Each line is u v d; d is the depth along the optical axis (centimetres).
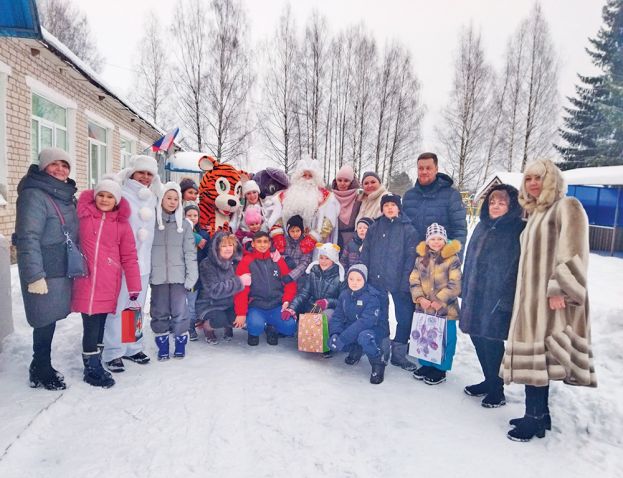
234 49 2645
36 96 845
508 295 298
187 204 528
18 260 293
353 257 452
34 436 258
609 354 399
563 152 3272
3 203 703
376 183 475
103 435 263
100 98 1118
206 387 326
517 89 3198
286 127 2814
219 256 427
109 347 357
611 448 259
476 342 341
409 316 401
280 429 274
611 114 3047
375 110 3177
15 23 341
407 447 261
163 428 271
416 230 394
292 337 475
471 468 240
